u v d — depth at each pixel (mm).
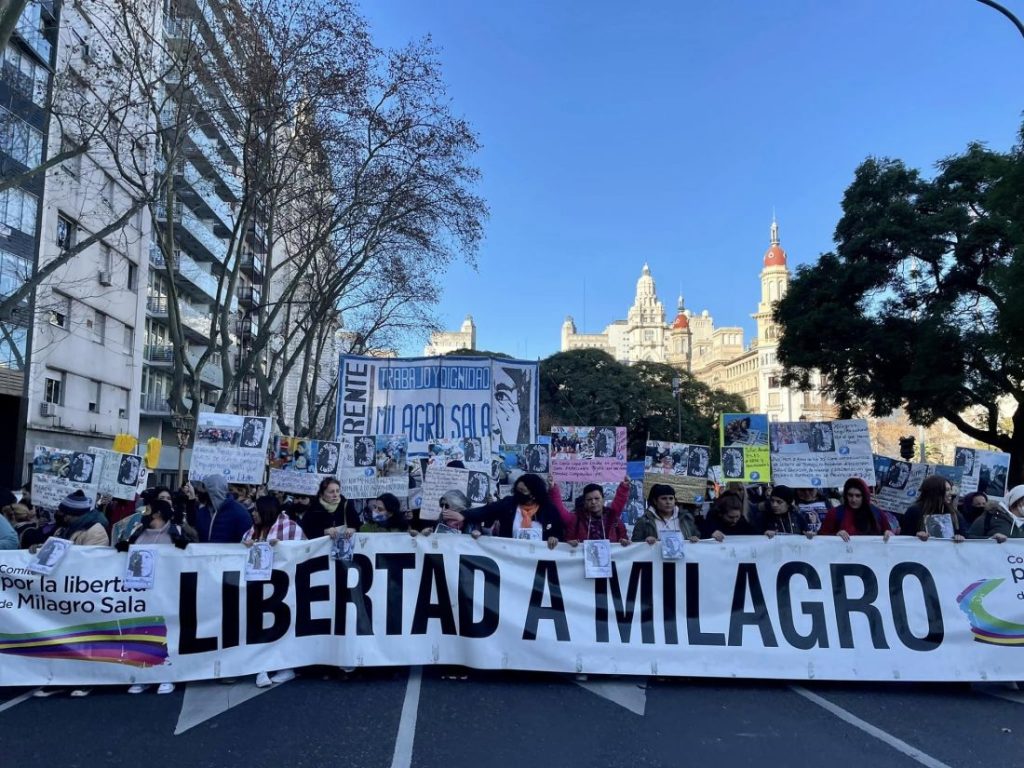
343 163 18062
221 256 41719
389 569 5996
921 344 22750
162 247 15703
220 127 17266
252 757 4316
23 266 22453
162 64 16828
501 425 10180
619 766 4242
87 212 25609
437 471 7742
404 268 23734
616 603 5980
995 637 5852
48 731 4730
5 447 23516
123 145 18891
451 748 4465
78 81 14148
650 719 5031
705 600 6000
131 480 9617
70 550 5688
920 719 5117
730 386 131750
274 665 5742
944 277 24359
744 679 5992
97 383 28344
